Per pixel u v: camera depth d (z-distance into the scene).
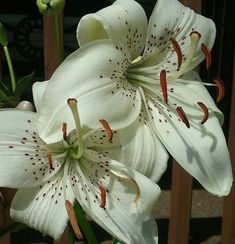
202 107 0.36
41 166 0.35
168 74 0.39
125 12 0.35
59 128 0.31
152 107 0.38
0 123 0.34
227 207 0.96
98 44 0.34
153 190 0.34
